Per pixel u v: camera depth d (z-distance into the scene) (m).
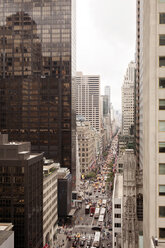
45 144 196.38
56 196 144.38
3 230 76.38
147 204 48.69
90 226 146.75
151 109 45.19
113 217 99.00
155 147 45.00
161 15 45.06
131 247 63.62
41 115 196.75
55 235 138.50
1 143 100.50
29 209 97.56
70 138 196.00
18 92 198.25
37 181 107.25
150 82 45.22
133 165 80.06
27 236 95.50
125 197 78.81
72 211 160.75
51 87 195.88
